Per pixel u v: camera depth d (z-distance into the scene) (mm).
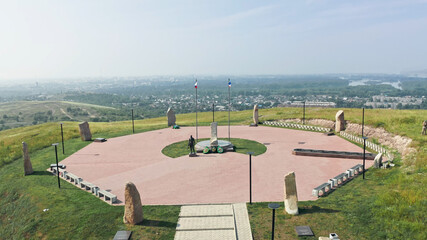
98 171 31656
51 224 20516
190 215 20766
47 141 46625
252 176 28859
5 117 174375
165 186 26688
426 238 16172
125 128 58219
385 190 23234
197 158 35812
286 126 55750
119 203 23250
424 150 30156
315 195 23469
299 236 17641
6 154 40188
